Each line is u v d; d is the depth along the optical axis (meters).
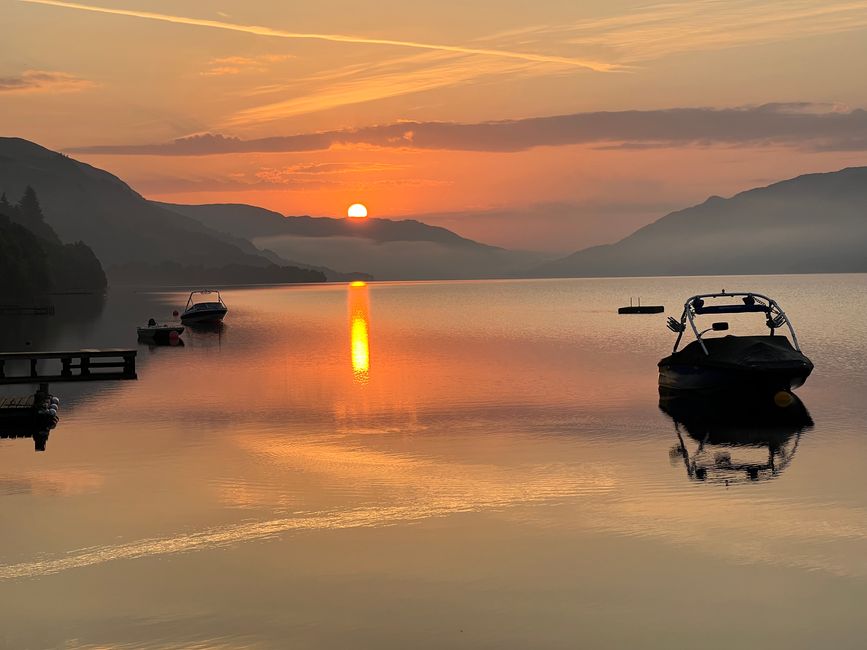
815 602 18.95
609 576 20.48
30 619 18.53
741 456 32.88
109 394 51.22
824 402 45.69
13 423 39.81
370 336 101.06
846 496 26.91
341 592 19.78
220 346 88.69
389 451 34.38
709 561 21.33
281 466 31.75
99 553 22.28
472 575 20.67
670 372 48.19
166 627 18.12
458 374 60.69
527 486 28.45
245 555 22.09
